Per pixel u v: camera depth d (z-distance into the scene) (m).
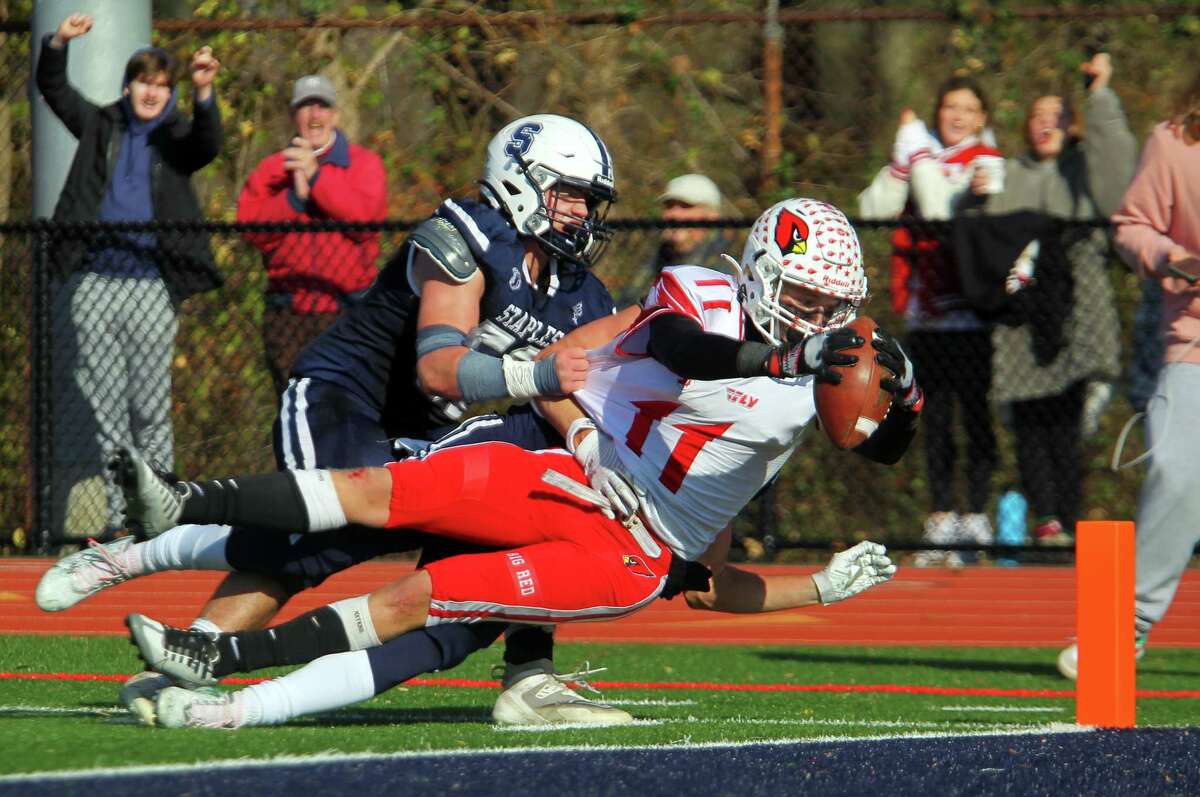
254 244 28.58
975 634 26.03
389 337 14.94
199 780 9.31
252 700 12.76
